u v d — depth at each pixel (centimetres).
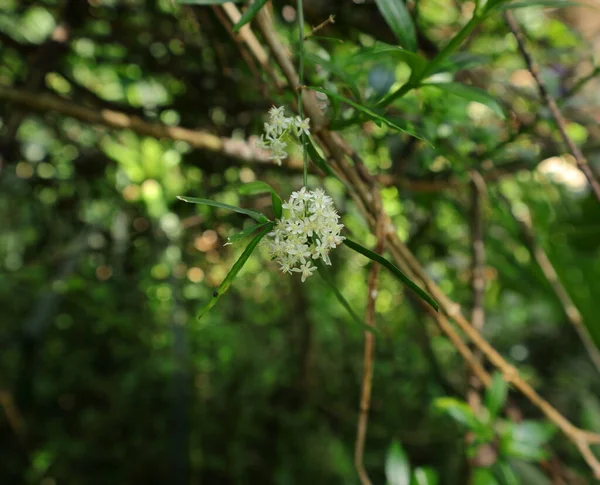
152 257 55
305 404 70
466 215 50
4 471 65
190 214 49
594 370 88
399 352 72
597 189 31
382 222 29
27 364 56
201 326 62
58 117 53
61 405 71
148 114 47
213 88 47
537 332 92
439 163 44
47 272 60
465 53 29
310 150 26
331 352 74
